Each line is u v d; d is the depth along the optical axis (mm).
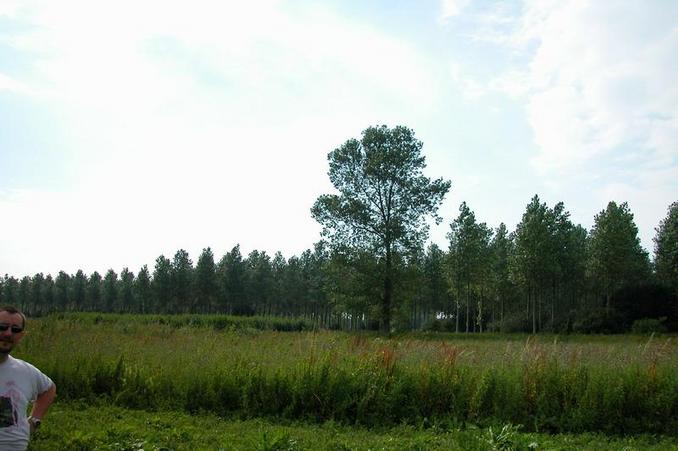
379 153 45375
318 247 46250
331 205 44875
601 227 56844
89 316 38656
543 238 57469
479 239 61031
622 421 10273
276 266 103938
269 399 10992
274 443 7828
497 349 15148
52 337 16453
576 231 76125
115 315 40750
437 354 13320
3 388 4414
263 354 13484
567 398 10797
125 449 7707
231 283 89062
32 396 4695
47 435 8516
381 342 16266
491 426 10000
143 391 11469
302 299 94000
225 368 11766
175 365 12266
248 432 9219
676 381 10703
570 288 71812
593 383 10719
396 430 9852
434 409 10812
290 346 15625
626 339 34125
